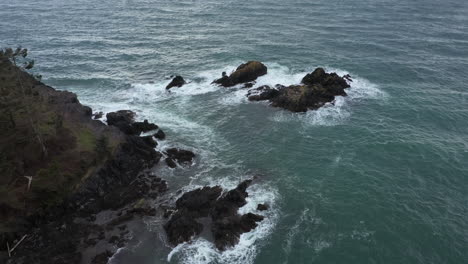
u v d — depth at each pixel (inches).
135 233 1508.4
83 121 2111.2
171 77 3117.6
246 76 2947.8
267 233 1524.4
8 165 1485.0
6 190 1412.4
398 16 5064.0
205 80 3051.2
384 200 1712.6
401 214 1628.9
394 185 1813.5
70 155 1745.8
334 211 1649.9
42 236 1451.8
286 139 2219.5
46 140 1772.9
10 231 1392.7
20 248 1391.5
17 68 1825.8
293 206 1678.2
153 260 1393.9
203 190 1743.4
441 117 2458.2
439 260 1409.9
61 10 5511.8
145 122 2298.2
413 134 2252.7
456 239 1499.8
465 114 2498.8
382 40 4028.1
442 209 1662.2
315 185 1819.6
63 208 1567.4
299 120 2422.5
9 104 1592.0
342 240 1497.3
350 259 1412.4
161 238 1488.7
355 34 4224.9
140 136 2186.3
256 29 4453.7
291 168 1951.3
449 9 5546.3
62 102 2332.7
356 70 3218.5
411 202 1701.5
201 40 4069.9
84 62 3442.4
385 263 1395.2
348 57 3513.8
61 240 1441.9
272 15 5118.1
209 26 4623.5
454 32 4375.0
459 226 1565.0
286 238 1504.7
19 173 1565.0
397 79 3056.1
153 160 1964.8
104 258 1379.2
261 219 1588.3
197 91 2861.7
